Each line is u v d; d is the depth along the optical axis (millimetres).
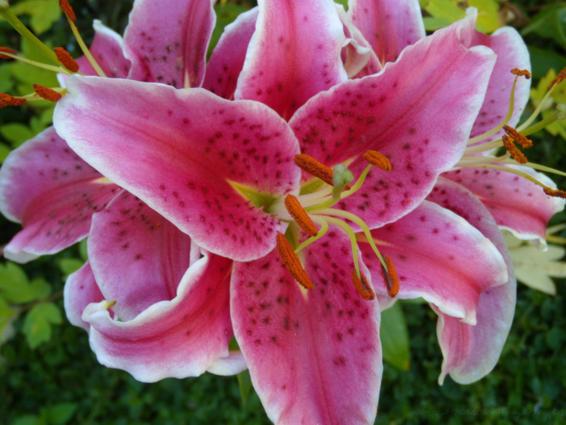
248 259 207
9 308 514
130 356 186
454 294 223
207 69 238
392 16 256
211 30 234
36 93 215
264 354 208
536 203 275
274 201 218
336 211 216
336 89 202
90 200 256
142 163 181
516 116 267
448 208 253
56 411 600
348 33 224
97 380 641
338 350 215
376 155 200
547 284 438
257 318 211
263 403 204
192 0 242
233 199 209
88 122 173
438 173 210
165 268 217
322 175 203
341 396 213
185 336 195
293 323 216
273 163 208
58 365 649
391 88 205
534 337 637
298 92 212
